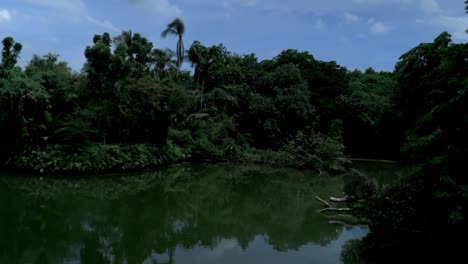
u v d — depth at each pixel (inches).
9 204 542.6
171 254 364.2
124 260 344.2
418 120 327.0
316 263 344.8
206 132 1216.2
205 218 513.7
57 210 520.4
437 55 427.8
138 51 1141.1
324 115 1424.7
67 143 844.0
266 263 344.8
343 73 1539.1
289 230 457.4
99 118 882.1
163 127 1027.3
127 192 676.7
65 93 872.9
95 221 474.3
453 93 302.0
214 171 1007.6
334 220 510.6
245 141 1309.1
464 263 305.9
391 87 1525.6
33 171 790.5
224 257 359.3
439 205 306.7
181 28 1352.1
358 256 355.6
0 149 784.9
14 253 354.9
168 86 1024.2
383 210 361.7
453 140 293.1
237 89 1403.8
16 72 835.4
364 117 1387.8
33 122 821.9
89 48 861.2
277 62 1603.1
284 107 1331.2
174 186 761.0
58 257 347.9
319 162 1045.2
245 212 554.6
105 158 832.9
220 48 1515.7
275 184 818.8
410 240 348.5
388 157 1435.8
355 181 396.2
